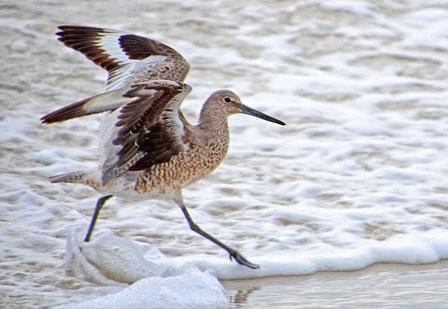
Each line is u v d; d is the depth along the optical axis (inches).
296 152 579.5
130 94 394.3
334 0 792.9
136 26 732.7
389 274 445.4
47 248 454.3
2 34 708.7
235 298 415.8
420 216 501.0
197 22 748.0
